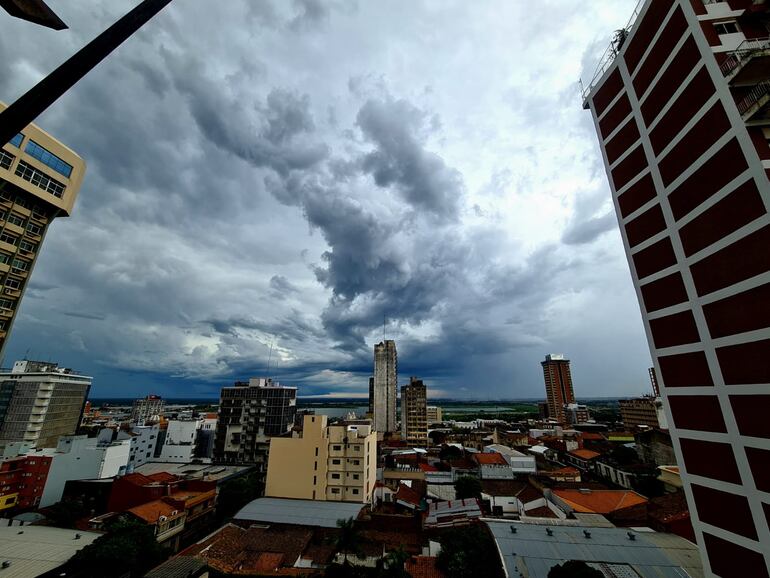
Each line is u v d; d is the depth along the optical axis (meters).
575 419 198.50
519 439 127.38
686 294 23.58
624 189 29.12
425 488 73.75
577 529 40.00
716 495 21.38
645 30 27.27
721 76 21.36
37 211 49.88
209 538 47.28
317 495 61.78
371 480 67.94
